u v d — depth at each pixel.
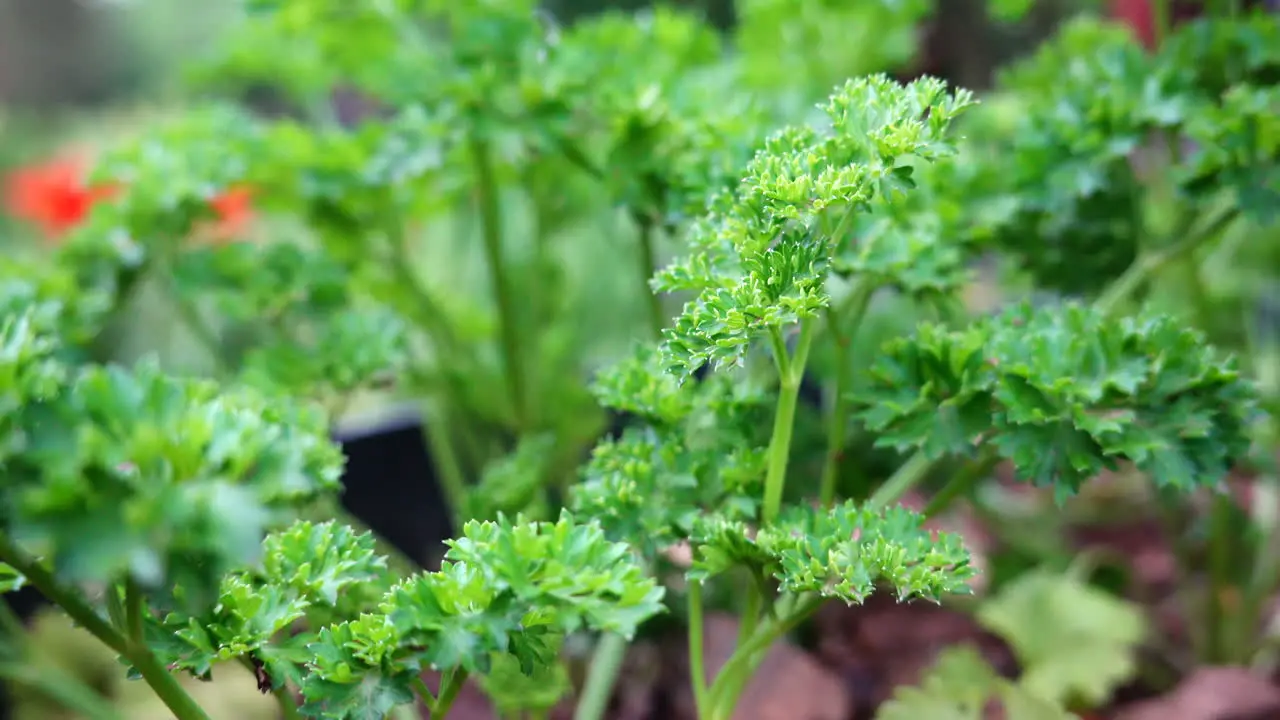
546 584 0.37
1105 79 0.50
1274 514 0.62
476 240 0.81
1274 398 0.50
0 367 0.36
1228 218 0.49
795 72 0.58
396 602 0.37
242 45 0.66
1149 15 0.67
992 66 0.79
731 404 0.43
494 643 0.36
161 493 0.35
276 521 0.35
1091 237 0.51
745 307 0.38
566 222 0.67
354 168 0.56
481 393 0.61
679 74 0.54
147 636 0.39
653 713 0.55
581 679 0.55
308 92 0.71
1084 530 0.72
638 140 0.49
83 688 0.53
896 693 0.52
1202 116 0.48
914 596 0.40
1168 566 0.67
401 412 0.73
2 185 0.97
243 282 0.54
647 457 0.43
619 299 0.80
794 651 0.56
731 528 0.40
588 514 0.42
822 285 0.39
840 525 0.40
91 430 0.35
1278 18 0.51
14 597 0.58
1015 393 0.42
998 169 0.51
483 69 0.51
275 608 0.39
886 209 0.46
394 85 0.54
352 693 0.38
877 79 0.40
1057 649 0.57
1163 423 0.42
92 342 0.55
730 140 0.47
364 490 0.68
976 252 0.50
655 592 0.37
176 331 0.79
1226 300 0.65
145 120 1.01
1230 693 0.54
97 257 0.55
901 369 0.43
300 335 0.69
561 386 0.60
